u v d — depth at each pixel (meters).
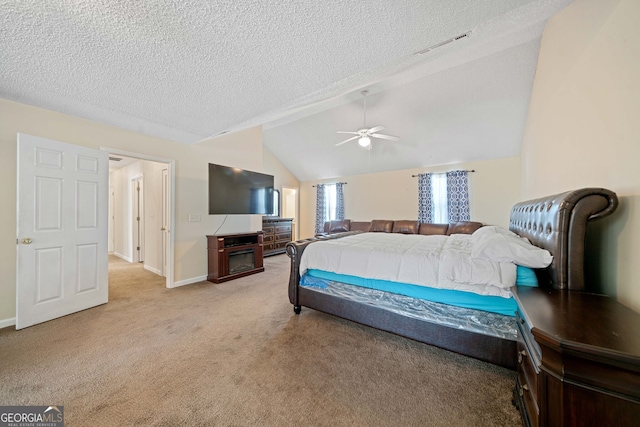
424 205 5.71
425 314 1.84
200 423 1.21
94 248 2.70
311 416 1.26
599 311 0.94
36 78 1.80
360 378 1.56
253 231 4.62
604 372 0.68
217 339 2.04
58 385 1.47
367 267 2.11
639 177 0.99
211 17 1.19
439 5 1.18
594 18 1.35
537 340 0.79
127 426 1.20
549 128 2.26
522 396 1.13
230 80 1.85
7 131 2.22
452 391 1.45
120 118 2.64
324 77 1.85
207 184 3.93
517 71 3.07
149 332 2.15
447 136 4.70
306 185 7.91
